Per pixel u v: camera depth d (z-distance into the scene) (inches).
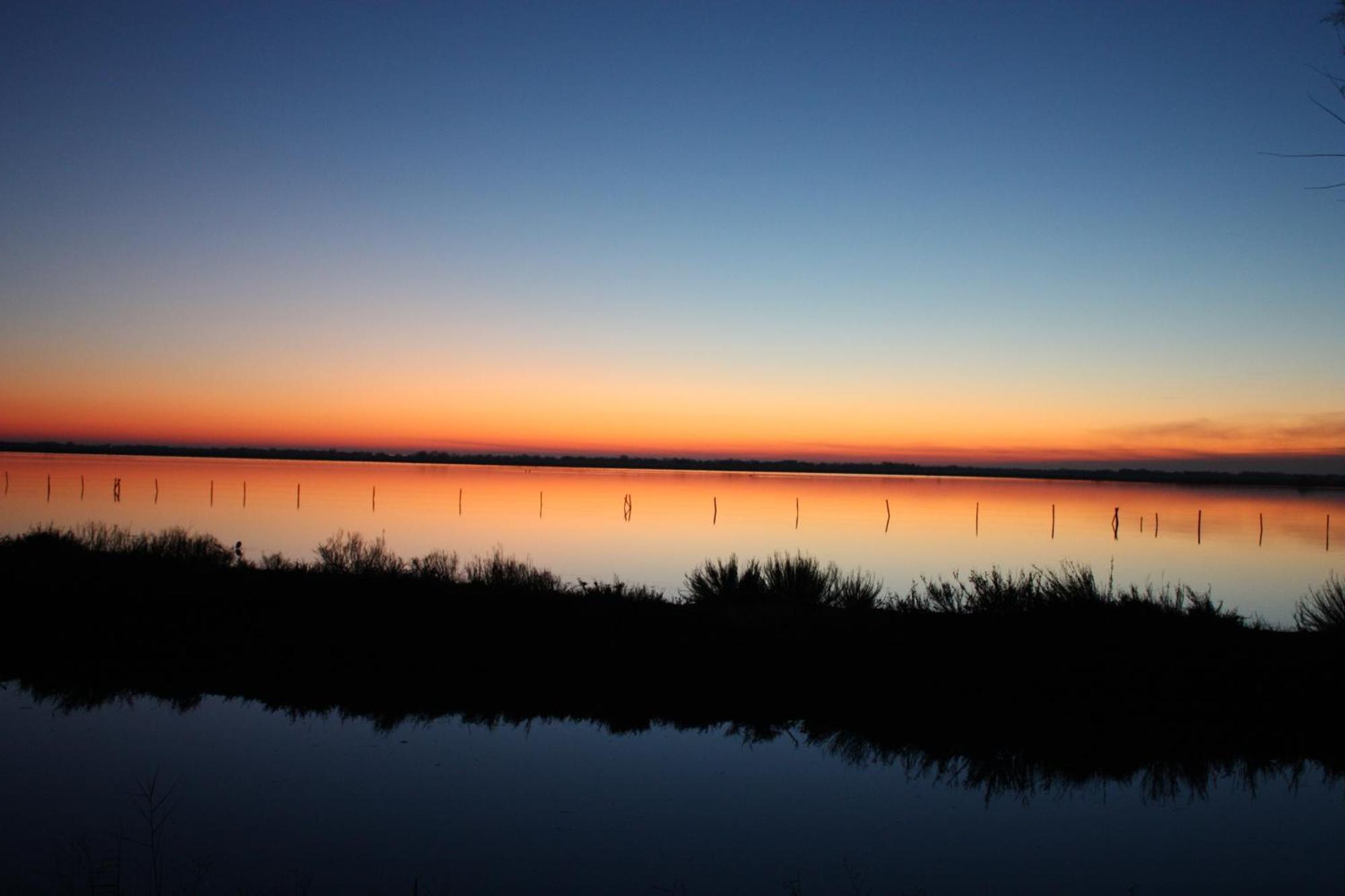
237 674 491.8
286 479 3425.2
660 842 287.7
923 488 5201.8
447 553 1066.7
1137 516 2381.9
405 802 318.7
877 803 331.0
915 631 541.0
